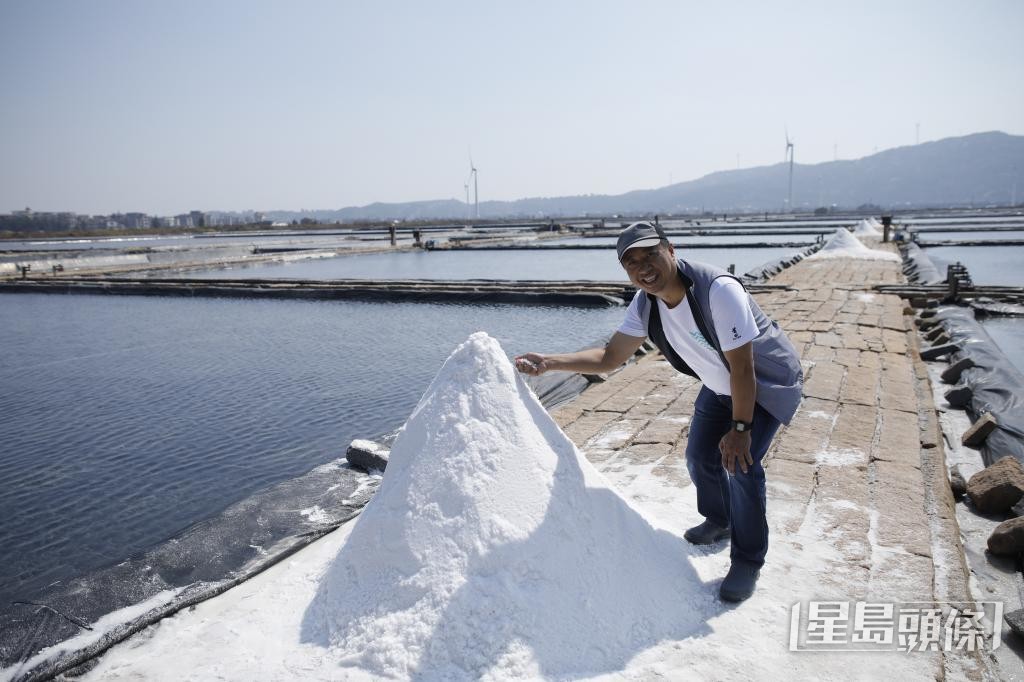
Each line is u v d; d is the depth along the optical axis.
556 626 1.98
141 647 2.32
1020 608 2.42
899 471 3.63
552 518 2.17
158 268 26.77
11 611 2.57
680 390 5.59
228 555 2.94
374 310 14.84
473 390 2.33
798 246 33.34
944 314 9.91
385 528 2.16
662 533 2.61
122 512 4.44
